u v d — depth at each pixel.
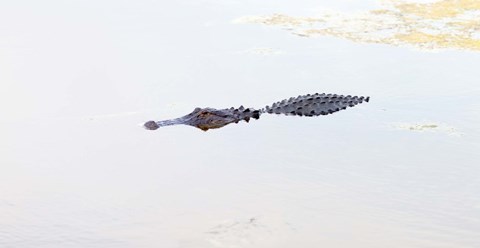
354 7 20.20
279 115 12.55
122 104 12.91
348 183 9.29
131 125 11.82
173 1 21.62
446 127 11.59
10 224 8.04
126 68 15.02
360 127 11.70
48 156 10.27
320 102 12.82
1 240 7.63
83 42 16.97
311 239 7.68
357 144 10.87
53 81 14.05
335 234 7.80
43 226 8.00
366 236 7.75
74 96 13.22
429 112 12.37
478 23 18.28
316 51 16.30
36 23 18.72
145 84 14.04
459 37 17.03
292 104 12.79
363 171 9.73
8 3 21.03
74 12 20.11
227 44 16.86
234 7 20.61
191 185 9.25
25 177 9.45
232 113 12.35
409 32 17.53
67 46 16.58
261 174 9.62
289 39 17.22
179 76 14.59
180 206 8.57
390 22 18.50
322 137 11.25
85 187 9.15
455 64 15.09
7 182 9.26
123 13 20.05
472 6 20.17
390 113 12.40
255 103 13.29
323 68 15.14
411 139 11.06
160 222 8.12
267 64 15.43
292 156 10.35
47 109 12.48
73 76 14.41
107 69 14.92
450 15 19.16
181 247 7.49
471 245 7.56
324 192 8.99
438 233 7.84
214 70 15.03
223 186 9.20
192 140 11.14
